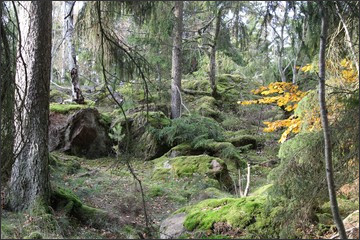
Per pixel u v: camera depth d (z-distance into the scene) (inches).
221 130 526.6
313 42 186.1
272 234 197.3
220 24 225.3
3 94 213.5
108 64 271.0
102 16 249.8
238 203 223.9
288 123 266.2
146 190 344.5
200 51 656.4
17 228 212.2
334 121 190.9
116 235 234.5
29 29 253.3
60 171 371.6
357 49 205.6
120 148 480.7
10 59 209.9
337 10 174.2
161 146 481.1
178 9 420.2
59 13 687.1
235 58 507.8
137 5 241.1
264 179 413.4
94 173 386.0
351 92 188.5
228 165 443.2
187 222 223.8
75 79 524.7
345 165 184.5
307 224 195.6
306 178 189.6
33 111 248.1
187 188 365.7
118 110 540.4
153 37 396.8
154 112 501.4
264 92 283.7
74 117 463.5
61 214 243.4
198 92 735.7
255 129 606.9
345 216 207.9
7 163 216.7
